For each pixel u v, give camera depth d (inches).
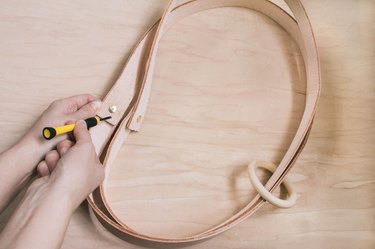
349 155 33.4
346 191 32.4
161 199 31.1
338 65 36.0
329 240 31.0
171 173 31.8
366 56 36.4
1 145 30.5
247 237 30.7
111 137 32.8
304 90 35.2
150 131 32.7
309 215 31.6
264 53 36.0
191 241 28.1
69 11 35.0
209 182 31.9
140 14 35.9
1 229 28.6
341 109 34.6
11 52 33.1
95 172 26.4
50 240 22.4
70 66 33.4
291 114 34.3
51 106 29.9
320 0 37.9
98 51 34.2
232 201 31.6
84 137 26.8
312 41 33.3
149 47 34.0
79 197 24.9
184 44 35.4
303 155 33.1
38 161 28.8
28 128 31.2
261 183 32.0
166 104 33.5
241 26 36.7
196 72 34.7
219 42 35.9
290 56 36.1
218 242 30.4
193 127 33.2
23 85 32.3
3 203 27.3
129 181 31.3
